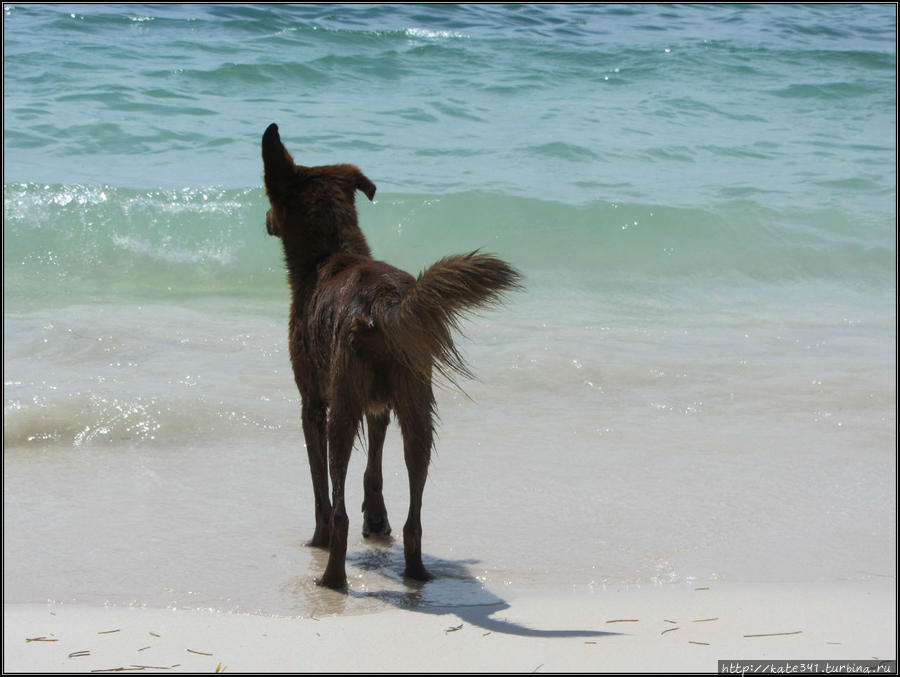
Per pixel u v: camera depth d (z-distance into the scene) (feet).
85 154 61.26
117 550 22.57
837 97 86.74
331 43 93.09
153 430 30.45
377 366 20.77
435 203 55.62
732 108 82.58
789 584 20.93
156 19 94.58
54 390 32.37
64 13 94.02
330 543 21.13
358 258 23.45
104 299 45.68
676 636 17.98
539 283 50.88
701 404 33.99
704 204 58.08
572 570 21.86
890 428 31.96
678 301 49.32
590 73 90.07
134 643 17.61
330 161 61.93
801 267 54.13
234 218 53.01
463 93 80.89
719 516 25.20
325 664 16.69
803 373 37.11
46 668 16.42
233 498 26.35
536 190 59.00
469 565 22.26
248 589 20.71
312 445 23.76
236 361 36.91
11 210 51.01
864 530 24.27
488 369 36.32
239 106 72.74
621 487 27.17
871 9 135.03
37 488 26.25
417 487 21.38
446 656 17.04
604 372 36.45
